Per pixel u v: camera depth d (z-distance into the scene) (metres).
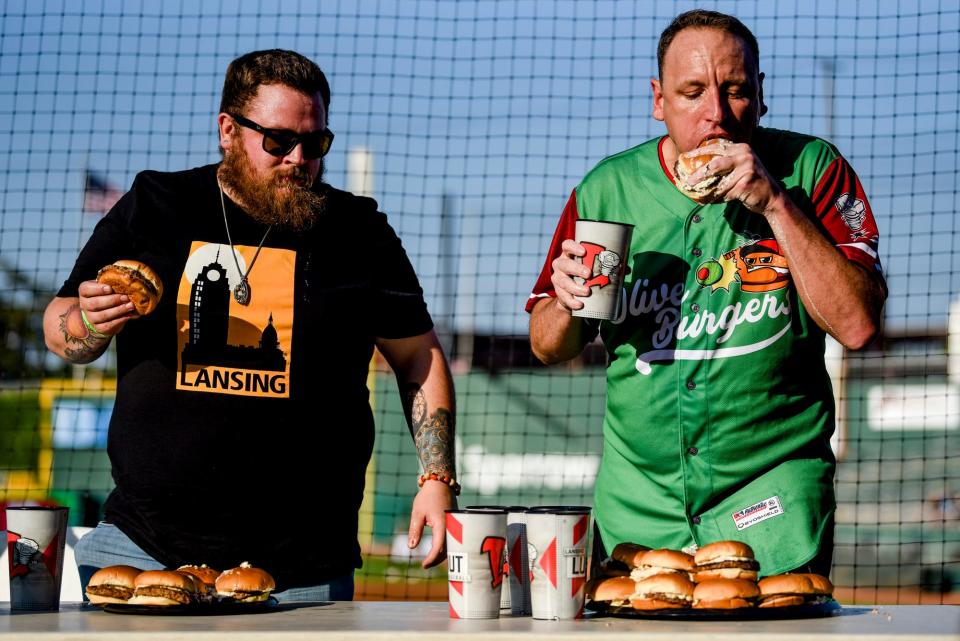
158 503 2.97
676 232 2.94
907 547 13.98
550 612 2.33
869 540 14.20
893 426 14.62
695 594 2.31
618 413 3.02
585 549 2.37
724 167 2.65
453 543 2.36
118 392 3.08
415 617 2.38
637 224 2.98
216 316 3.04
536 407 14.48
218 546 2.97
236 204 3.14
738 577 2.37
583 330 3.02
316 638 2.06
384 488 13.96
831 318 2.72
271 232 3.13
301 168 3.09
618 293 2.70
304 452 3.03
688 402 2.89
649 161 3.04
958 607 2.51
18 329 14.02
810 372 2.92
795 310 2.87
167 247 3.09
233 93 3.13
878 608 2.49
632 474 3.02
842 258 2.73
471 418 14.55
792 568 2.78
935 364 14.80
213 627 2.17
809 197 2.93
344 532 3.09
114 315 2.72
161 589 2.41
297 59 3.15
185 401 3.00
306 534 3.02
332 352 3.10
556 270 2.71
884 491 14.37
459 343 15.03
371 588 12.15
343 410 3.11
